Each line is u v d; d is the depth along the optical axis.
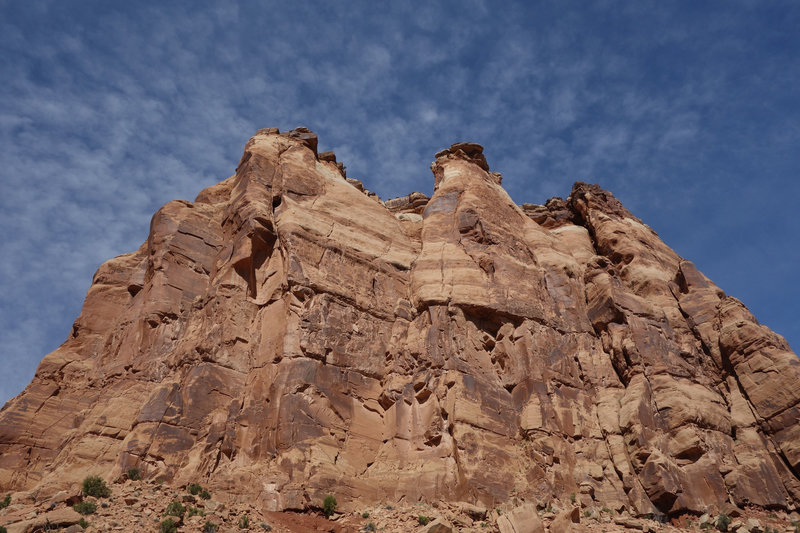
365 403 32.78
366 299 36.12
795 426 33.81
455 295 36.34
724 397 37.09
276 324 33.44
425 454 31.08
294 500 27.50
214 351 32.66
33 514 24.03
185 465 29.22
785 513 31.89
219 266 36.66
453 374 32.81
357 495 28.89
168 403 30.66
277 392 30.95
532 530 25.27
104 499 25.75
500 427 32.34
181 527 24.11
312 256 35.94
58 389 34.81
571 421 34.19
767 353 36.50
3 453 31.78
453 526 26.47
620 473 32.44
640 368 36.25
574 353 37.53
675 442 33.41
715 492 31.66
